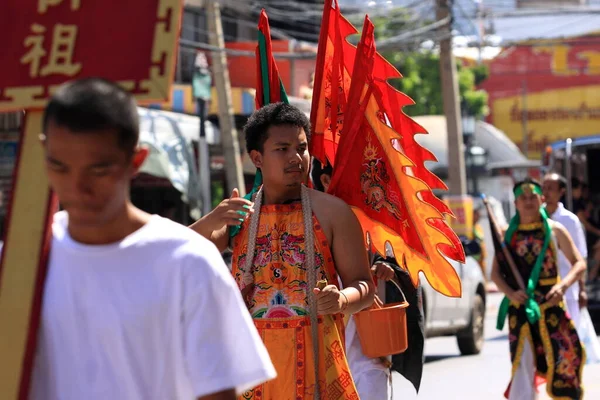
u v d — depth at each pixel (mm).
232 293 3127
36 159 3117
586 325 10703
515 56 62188
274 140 5242
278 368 5074
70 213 2994
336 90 6051
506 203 39469
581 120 61750
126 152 2951
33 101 3100
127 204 3107
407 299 6934
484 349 16422
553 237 9453
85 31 3098
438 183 6168
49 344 3117
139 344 3041
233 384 3059
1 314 3078
